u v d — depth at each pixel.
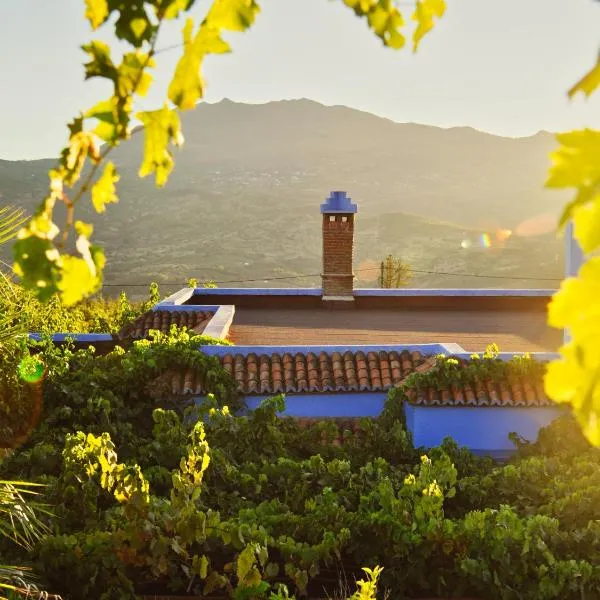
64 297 1.10
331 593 8.05
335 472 9.42
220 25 1.20
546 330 16.73
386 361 12.51
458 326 17.30
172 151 1.21
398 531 7.79
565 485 9.09
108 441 8.31
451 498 9.56
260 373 12.26
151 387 11.62
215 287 21.14
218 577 7.07
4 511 4.99
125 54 1.19
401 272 48.25
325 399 12.16
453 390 11.23
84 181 1.15
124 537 7.20
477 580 7.59
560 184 0.78
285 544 7.63
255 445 10.39
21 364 8.19
